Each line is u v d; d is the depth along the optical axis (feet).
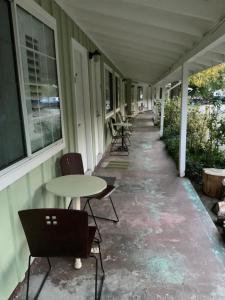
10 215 5.92
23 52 6.68
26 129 6.67
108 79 23.82
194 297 5.97
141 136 29.19
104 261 7.20
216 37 7.02
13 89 6.20
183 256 7.41
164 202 10.99
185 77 13.23
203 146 17.11
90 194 6.87
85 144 14.96
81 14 10.93
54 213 4.91
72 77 11.39
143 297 5.97
